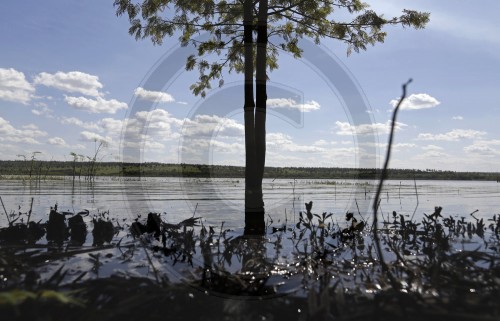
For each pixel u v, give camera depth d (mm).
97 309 2807
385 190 19594
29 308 2777
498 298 3012
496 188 24094
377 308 2809
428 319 2617
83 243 5375
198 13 9453
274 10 9102
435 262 4023
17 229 5961
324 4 9539
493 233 6348
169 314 2764
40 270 3898
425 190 20406
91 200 11250
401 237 6008
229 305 2975
